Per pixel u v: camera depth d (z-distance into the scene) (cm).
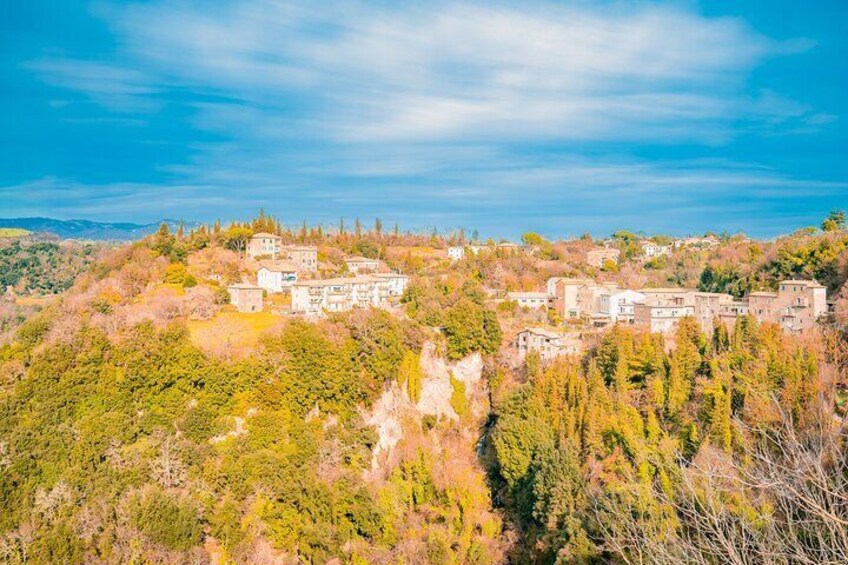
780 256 15875
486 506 10012
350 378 11031
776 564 2631
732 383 9575
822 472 2542
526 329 13288
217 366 10144
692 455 8675
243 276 16075
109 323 10538
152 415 9606
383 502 9788
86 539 7881
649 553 3438
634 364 11038
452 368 13025
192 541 8212
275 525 8906
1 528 7944
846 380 8569
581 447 9688
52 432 8925
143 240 16150
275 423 10062
